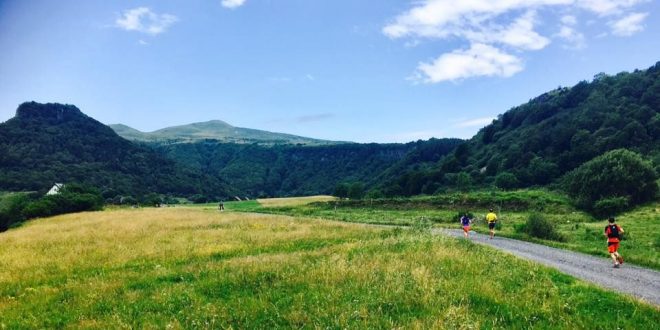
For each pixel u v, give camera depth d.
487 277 13.40
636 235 34.81
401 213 68.50
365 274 12.95
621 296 11.69
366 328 8.57
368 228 33.31
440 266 14.66
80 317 10.23
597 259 21.09
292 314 9.62
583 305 10.92
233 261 17.02
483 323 9.11
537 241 28.58
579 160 100.06
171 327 8.96
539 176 101.50
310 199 109.25
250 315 9.83
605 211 56.00
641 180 58.34
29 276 16.67
